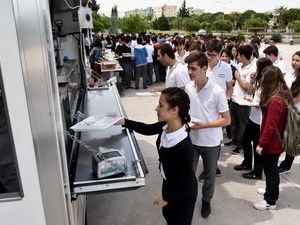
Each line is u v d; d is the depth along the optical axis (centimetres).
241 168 416
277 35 3650
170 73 367
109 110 303
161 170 200
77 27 291
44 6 127
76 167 183
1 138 137
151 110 723
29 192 134
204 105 283
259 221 308
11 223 138
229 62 519
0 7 114
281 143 299
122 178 170
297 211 325
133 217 317
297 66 392
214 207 333
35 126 128
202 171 416
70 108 245
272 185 317
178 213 208
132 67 1018
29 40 120
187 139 188
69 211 153
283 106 287
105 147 206
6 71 120
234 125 464
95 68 863
